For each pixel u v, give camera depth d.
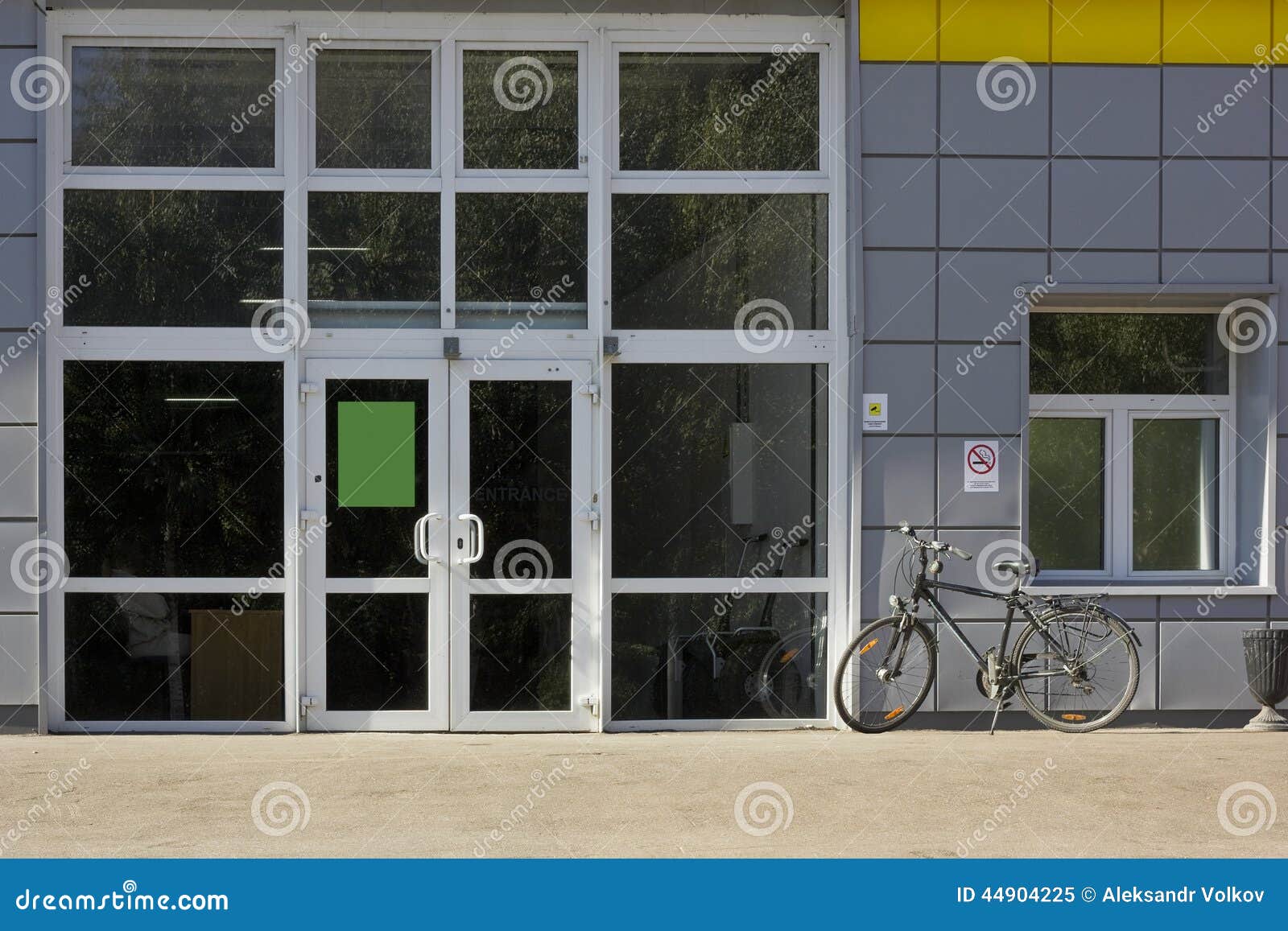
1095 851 5.36
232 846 5.37
